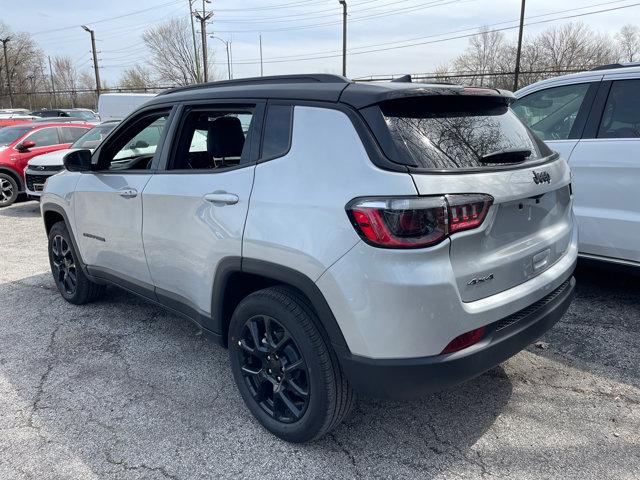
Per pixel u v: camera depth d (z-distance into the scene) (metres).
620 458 2.51
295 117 2.54
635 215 3.84
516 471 2.44
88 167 3.88
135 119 3.64
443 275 2.11
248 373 2.81
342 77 2.56
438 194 2.11
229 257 2.69
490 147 2.48
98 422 2.90
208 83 3.23
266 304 2.56
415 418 2.87
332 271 2.22
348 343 2.26
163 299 3.40
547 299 2.68
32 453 2.65
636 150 3.78
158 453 2.63
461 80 30.08
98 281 4.19
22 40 67.31
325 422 2.47
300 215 2.35
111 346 3.84
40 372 3.47
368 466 2.50
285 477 2.44
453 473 2.44
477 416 2.87
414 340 2.13
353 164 2.24
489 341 2.30
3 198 10.59
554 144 4.25
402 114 2.34
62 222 4.48
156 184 3.23
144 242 3.37
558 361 3.42
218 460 2.57
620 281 4.74
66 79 75.62
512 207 2.42
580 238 4.13
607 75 4.08
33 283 5.35
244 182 2.65
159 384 3.29
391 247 2.09
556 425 2.77
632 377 3.21
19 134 11.07
